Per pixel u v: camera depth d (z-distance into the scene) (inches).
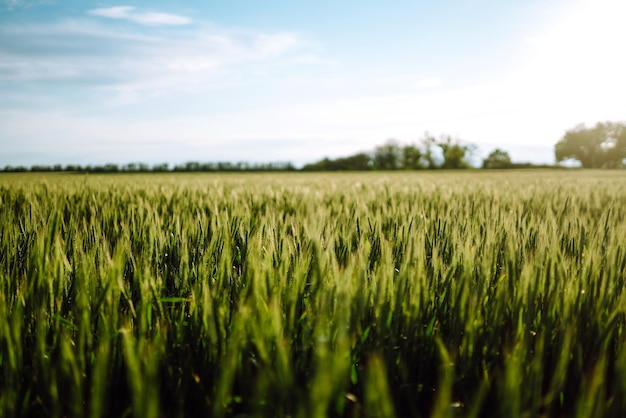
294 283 65.1
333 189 301.7
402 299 61.1
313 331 56.6
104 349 48.2
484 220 132.3
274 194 241.3
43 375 51.6
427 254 97.2
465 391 56.8
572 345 56.6
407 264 69.2
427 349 61.4
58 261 73.7
